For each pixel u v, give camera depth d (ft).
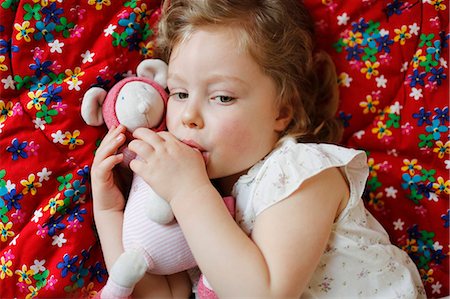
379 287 3.16
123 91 3.09
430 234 3.55
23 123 3.13
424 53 3.47
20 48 3.11
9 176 3.11
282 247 2.74
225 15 3.00
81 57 3.22
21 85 3.15
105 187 3.11
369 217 3.33
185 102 3.01
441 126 3.47
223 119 2.93
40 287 3.15
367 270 3.13
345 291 3.11
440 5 3.47
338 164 2.94
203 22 3.00
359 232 3.09
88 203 3.26
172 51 3.13
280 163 2.94
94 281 3.29
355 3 3.51
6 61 3.11
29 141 3.13
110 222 3.17
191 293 3.43
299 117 3.32
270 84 3.09
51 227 3.16
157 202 2.91
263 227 2.82
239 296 2.69
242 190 3.09
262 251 2.76
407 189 3.53
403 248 3.59
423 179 3.49
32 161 3.14
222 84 2.93
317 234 2.80
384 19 3.52
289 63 3.24
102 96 3.17
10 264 3.12
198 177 2.88
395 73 3.53
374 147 3.59
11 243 3.15
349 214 3.05
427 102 3.48
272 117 3.13
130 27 3.28
